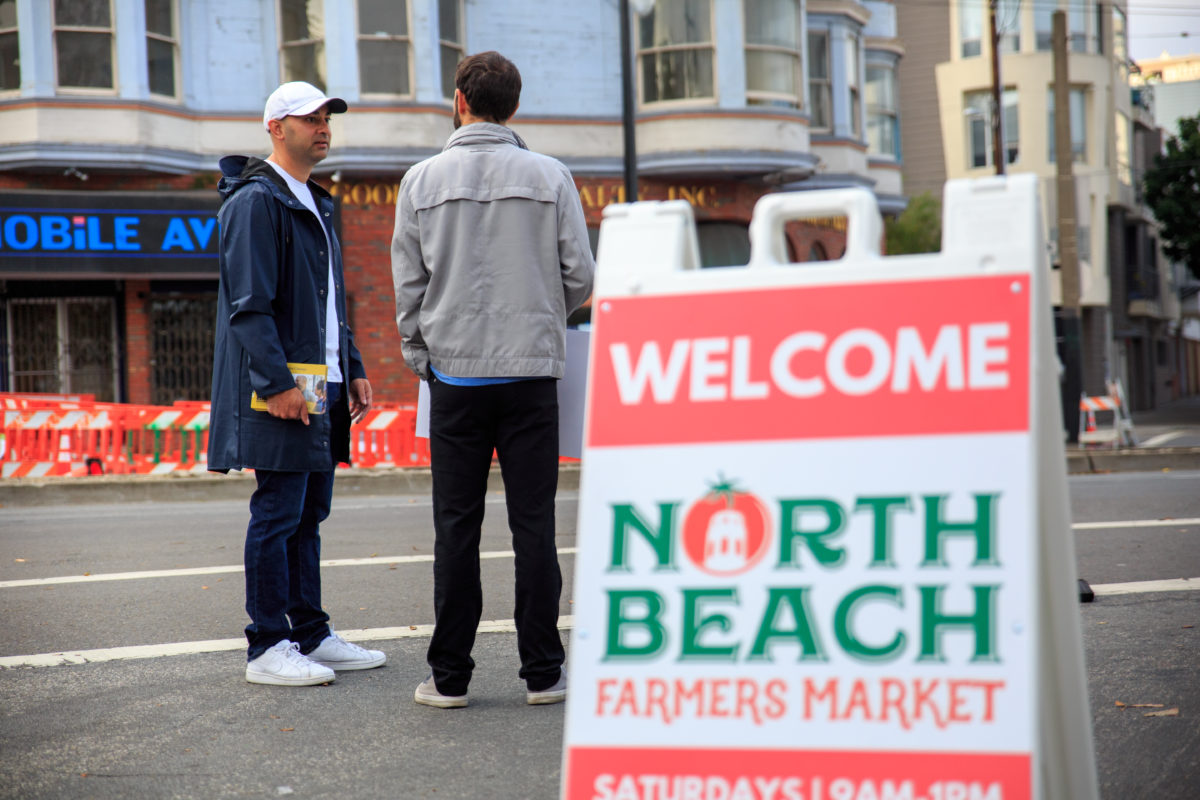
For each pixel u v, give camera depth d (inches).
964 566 131.3
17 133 1018.1
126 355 1078.4
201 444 860.0
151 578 406.0
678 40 1191.6
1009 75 2132.1
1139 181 2630.4
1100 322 2178.9
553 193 238.4
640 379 147.5
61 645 306.2
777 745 134.0
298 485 269.9
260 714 242.2
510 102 245.4
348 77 1087.6
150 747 221.5
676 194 1225.4
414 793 195.5
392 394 1126.4
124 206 1040.8
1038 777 124.7
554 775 202.7
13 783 202.5
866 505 135.9
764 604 137.3
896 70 1594.5
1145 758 209.2
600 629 142.1
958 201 140.8
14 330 1064.8
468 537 242.1
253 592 268.2
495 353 233.9
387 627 325.7
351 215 1119.6
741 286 146.4
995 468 132.2
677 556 141.3
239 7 1096.2
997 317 136.0
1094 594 346.0
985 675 128.4
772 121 1197.1
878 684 132.0
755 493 139.8
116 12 1039.0
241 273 260.2
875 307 140.6
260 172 269.0
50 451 848.9
